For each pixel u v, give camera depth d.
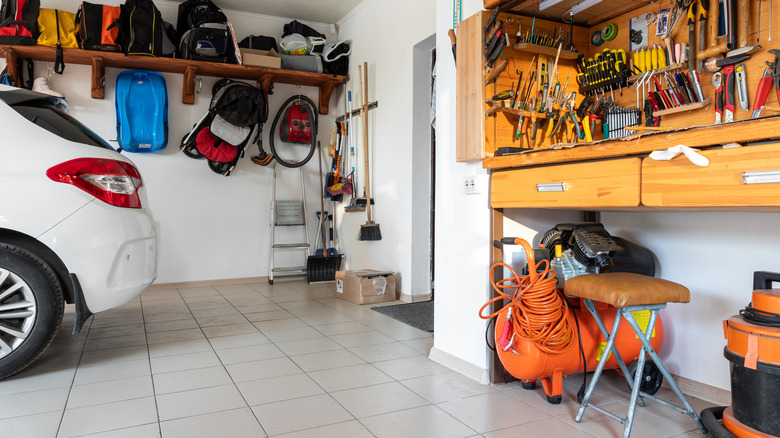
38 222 2.10
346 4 4.98
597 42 2.42
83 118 4.52
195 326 3.25
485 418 1.83
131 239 2.32
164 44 4.46
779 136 1.25
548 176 1.88
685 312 2.11
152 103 4.55
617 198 1.63
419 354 2.64
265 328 3.21
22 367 2.19
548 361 1.88
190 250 4.93
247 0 4.86
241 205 5.13
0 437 1.65
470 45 2.22
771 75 1.73
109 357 2.56
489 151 2.19
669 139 1.49
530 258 1.88
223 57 4.61
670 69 2.06
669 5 2.11
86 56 4.24
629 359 2.02
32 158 2.12
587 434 1.70
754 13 1.84
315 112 5.21
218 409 1.90
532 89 2.32
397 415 1.86
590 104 2.33
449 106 2.46
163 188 4.80
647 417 1.85
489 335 2.19
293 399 2.01
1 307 2.14
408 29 4.18
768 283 1.63
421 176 4.21
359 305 4.00
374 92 4.76
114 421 1.79
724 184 1.35
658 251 2.22
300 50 5.03
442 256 2.51
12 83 4.11
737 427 1.51
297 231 5.40
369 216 4.66
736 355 1.51
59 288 2.25
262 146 5.05
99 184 2.22
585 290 1.71
